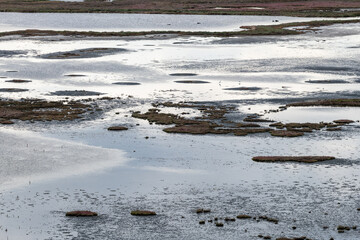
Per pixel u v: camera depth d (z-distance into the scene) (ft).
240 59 362.94
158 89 278.05
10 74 309.63
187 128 206.18
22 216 128.57
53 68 329.11
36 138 193.16
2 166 162.20
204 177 154.81
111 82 293.64
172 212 131.13
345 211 131.54
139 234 119.55
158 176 155.63
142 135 198.59
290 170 160.56
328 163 167.43
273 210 132.05
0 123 212.64
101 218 127.85
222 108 240.53
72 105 242.99
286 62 351.05
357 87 282.77
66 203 136.15
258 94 267.59
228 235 119.34
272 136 198.29
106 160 169.68
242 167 163.73
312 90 276.21
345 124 215.10
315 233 120.16
